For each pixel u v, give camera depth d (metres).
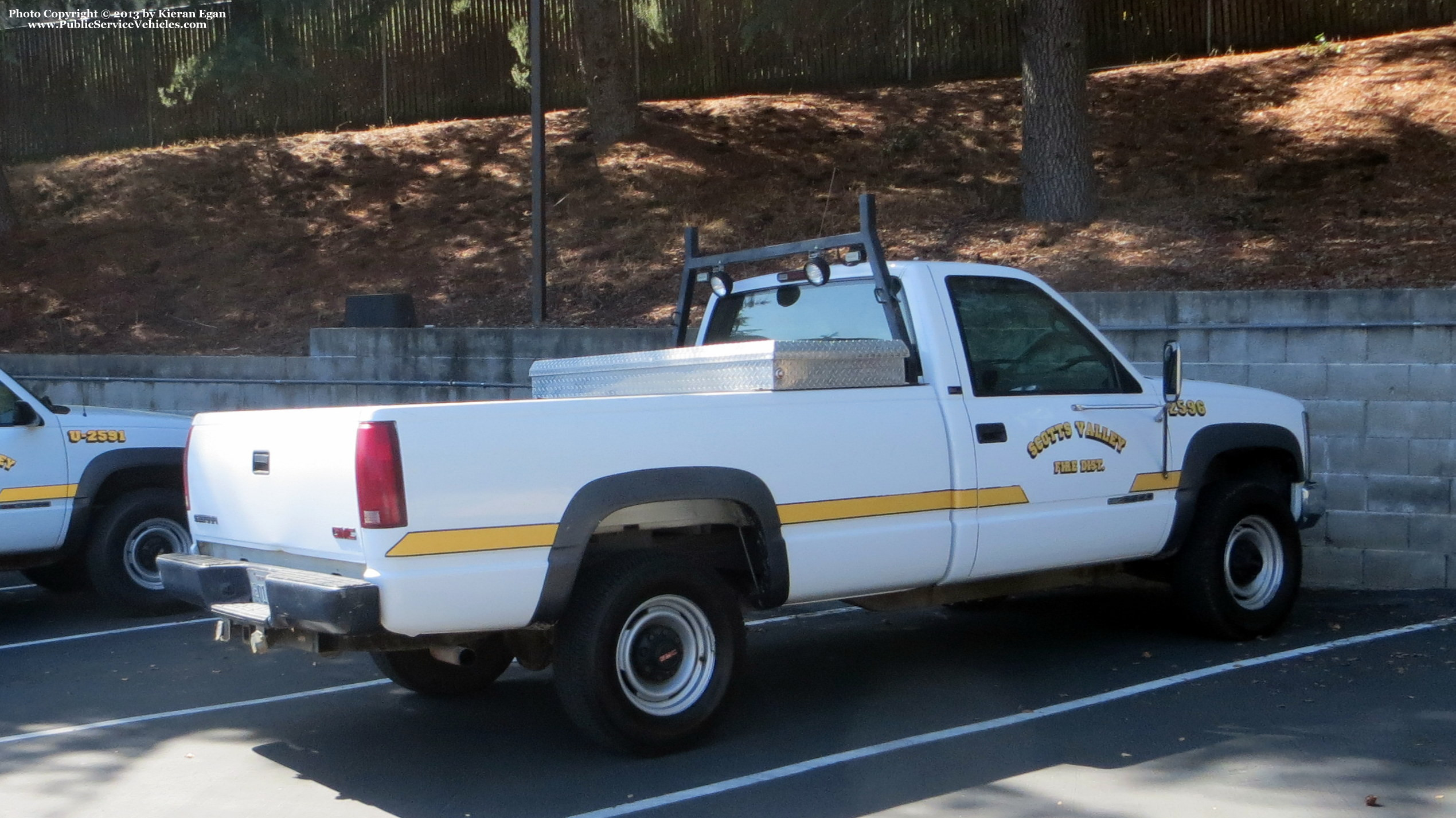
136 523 8.84
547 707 6.41
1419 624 7.69
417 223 16.50
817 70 19.69
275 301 14.94
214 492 5.86
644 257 14.30
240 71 17.58
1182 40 18.19
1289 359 8.97
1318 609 8.23
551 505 5.08
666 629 5.47
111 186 19.16
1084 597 8.91
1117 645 7.39
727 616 5.57
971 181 14.95
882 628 8.09
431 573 4.86
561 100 20.50
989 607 8.69
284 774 5.44
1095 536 6.66
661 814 4.80
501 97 20.72
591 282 13.77
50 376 13.12
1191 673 6.66
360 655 7.69
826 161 16.33
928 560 6.06
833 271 6.77
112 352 14.16
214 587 5.53
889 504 5.91
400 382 11.73
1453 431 8.48
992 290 6.56
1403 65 15.63
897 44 19.33
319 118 21.25
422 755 5.65
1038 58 13.11
